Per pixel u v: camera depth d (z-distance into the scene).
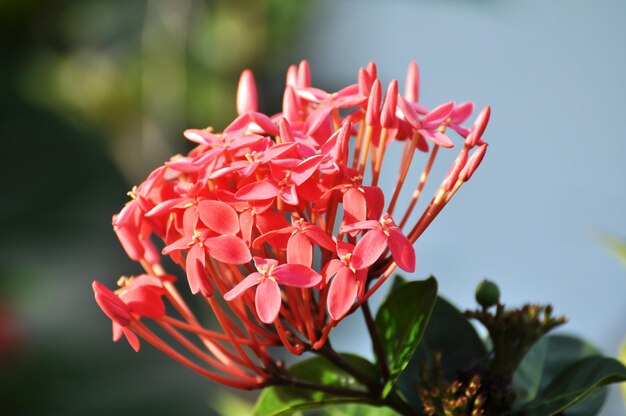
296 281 0.40
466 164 0.41
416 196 0.43
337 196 0.41
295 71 0.45
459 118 0.44
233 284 0.42
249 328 0.42
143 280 0.42
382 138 0.42
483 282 0.44
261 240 0.40
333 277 0.41
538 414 0.43
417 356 0.45
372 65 0.43
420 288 0.43
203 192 0.41
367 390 0.44
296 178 0.40
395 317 0.44
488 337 0.47
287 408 0.43
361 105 0.43
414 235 0.42
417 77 0.45
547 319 0.44
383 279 0.41
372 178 0.42
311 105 0.44
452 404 0.43
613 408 0.52
